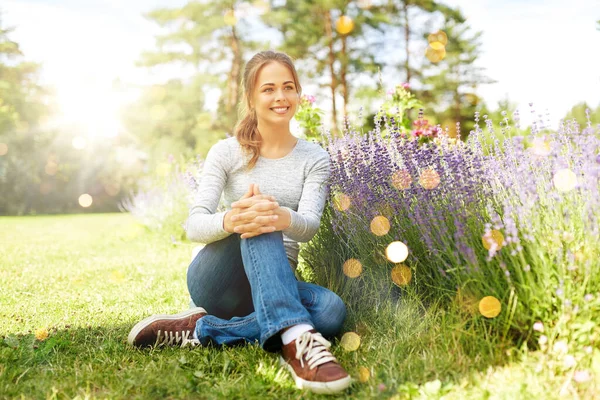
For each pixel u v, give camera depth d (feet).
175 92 85.25
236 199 7.85
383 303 7.55
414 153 7.99
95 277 13.34
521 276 5.77
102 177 80.84
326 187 7.84
